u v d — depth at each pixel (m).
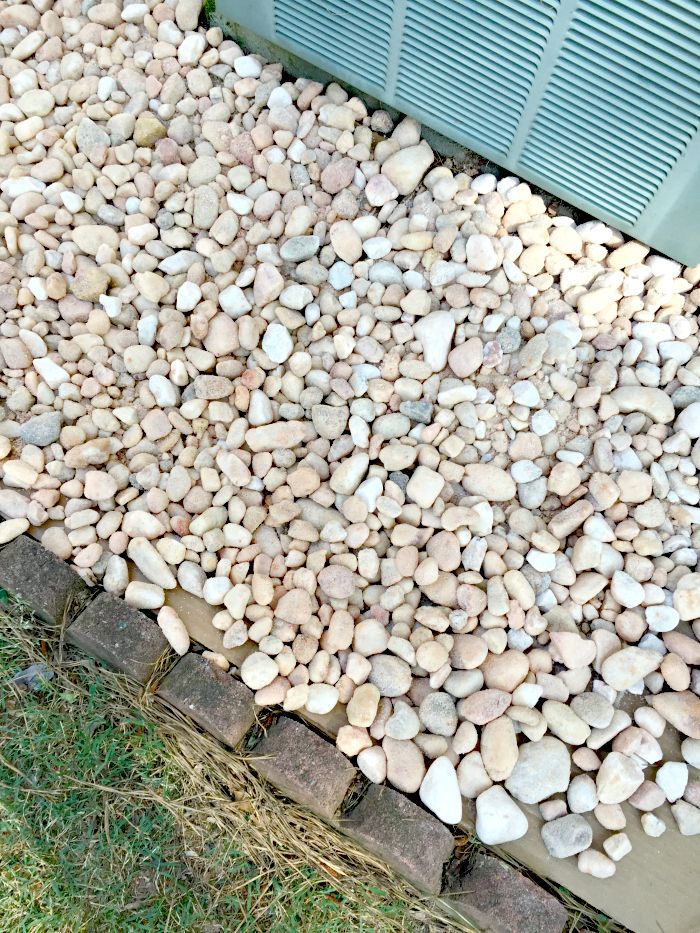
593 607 0.88
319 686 0.83
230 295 0.99
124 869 0.78
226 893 0.78
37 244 1.03
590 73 0.86
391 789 0.80
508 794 0.80
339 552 0.89
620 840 0.77
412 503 0.92
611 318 0.99
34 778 0.81
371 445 0.93
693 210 0.92
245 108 1.09
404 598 0.88
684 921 0.76
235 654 0.86
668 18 0.77
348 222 1.02
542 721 0.81
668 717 0.83
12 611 0.88
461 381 0.96
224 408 0.96
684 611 0.87
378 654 0.85
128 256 1.01
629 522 0.90
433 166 1.09
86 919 0.76
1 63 1.13
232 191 1.05
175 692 0.83
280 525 0.92
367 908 0.77
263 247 1.01
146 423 0.95
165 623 0.86
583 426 0.95
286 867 0.79
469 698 0.82
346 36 0.99
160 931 0.76
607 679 0.84
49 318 1.00
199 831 0.80
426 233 1.00
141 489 0.94
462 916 0.76
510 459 0.94
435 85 0.98
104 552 0.90
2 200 1.06
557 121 0.92
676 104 0.83
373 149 1.07
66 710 0.84
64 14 1.15
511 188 1.04
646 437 0.94
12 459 0.95
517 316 0.98
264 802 0.80
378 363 0.97
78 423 0.96
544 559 0.88
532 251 1.00
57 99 1.11
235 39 1.14
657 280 1.00
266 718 0.85
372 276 1.00
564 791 0.80
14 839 0.79
